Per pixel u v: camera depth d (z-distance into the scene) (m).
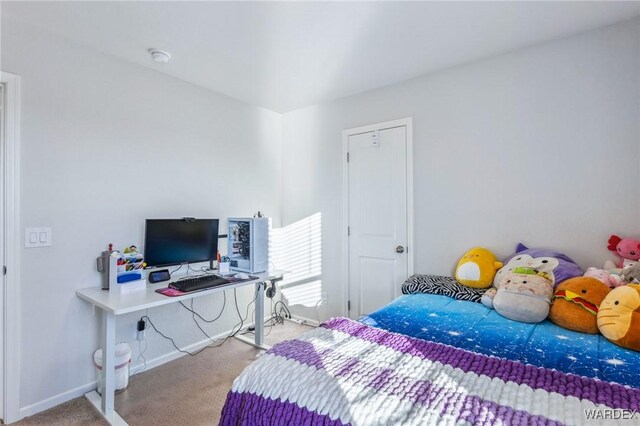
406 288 2.43
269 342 2.97
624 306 1.42
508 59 2.32
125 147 2.36
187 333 2.76
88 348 2.15
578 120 2.07
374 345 1.33
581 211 2.06
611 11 1.84
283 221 3.68
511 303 1.75
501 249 2.35
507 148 2.32
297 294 3.53
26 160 1.89
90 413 1.92
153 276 2.38
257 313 2.87
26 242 1.89
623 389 0.98
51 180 1.99
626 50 1.93
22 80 1.87
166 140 2.62
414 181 2.75
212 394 2.11
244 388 1.15
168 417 1.87
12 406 1.83
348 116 3.15
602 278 1.76
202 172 2.89
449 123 2.57
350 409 0.92
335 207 3.25
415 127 2.74
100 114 2.22
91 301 1.93
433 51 2.30
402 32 2.05
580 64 2.07
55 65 2.01
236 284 2.38
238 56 2.35
